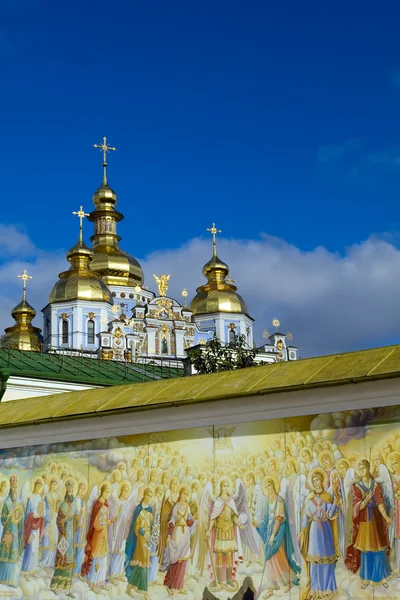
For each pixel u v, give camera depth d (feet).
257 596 55.21
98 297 364.58
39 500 67.77
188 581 58.54
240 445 57.57
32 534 67.67
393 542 50.06
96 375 166.81
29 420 67.62
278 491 55.42
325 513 53.11
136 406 61.41
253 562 55.83
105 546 63.26
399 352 53.26
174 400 59.93
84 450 65.72
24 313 382.83
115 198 431.02
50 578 65.87
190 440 60.08
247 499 56.75
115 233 428.56
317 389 53.67
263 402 56.29
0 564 69.26
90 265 410.72
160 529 60.54
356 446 52.39
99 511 64.08
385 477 50.93
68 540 65.41
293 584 53.83
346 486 52.49
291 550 54.19
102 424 64.34
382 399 51.44
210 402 58.34
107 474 64.08
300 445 54.80
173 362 328.70
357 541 51.52
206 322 378.73
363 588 50.90
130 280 416.05
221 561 57.21
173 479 60.54
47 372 144.66
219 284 387.14
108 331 350.84
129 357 324.80
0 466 70.69
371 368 52.08
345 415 53.11
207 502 58.54
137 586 61.00
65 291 364.38
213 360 193.16
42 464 68.03
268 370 58.75
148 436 62.34
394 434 50.93
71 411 65.82
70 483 66.08
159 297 358.84
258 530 55.88
